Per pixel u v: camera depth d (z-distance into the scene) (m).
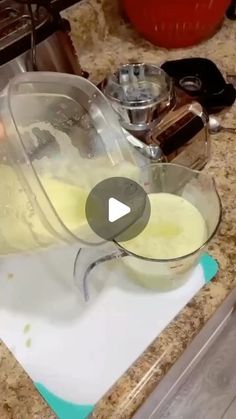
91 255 0.72
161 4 0.93
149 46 1.03
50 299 0.71
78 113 0.71
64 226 0.58
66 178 0.64
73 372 0.65
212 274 0.72
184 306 0.69
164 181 0.73
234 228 0.76
